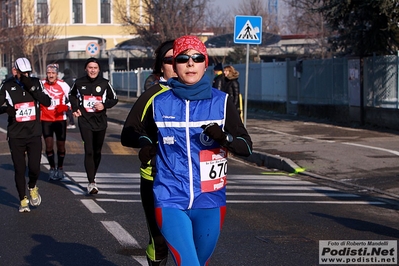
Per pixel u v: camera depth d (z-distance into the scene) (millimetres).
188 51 4301
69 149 16078
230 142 4168
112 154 15430
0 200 9609
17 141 8633
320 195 10469
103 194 10125
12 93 8547
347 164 13086
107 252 6703
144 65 53500
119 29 63094
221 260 6426
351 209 9242
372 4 18078
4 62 55656
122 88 47000
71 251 6754
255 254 6660
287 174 12914
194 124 4277
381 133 17750
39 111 8773
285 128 19734
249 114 25734
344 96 20953
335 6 18969
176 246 4168
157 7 37531
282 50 46781
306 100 23781
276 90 26547
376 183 11391
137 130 4637
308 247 6969
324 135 17656
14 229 7750
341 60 21016
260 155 14367
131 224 7965
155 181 4387
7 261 6406
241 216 8555
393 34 19391
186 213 4340
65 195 10008
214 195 4348
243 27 16359
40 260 6434
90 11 62531
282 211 8961
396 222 8367
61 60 52250
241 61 43125
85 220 8203
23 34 49656
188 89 4301
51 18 60062
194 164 4289
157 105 4352
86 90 9883
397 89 18047
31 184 8906
